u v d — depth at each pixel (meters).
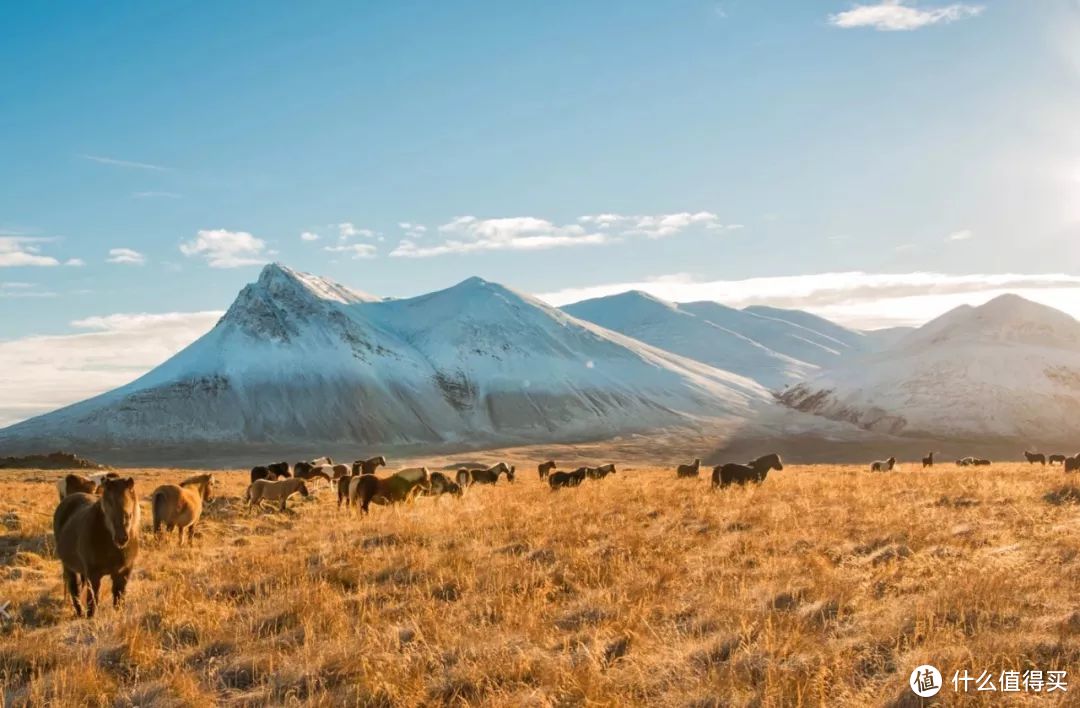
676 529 16.48
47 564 15.81
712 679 8.16
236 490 33.41
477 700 8.11
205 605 11.41
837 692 7.84
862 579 11.43
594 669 8.37
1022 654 8.27
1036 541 13.45
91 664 9.09
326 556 14.63
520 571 12.66
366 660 8.97
